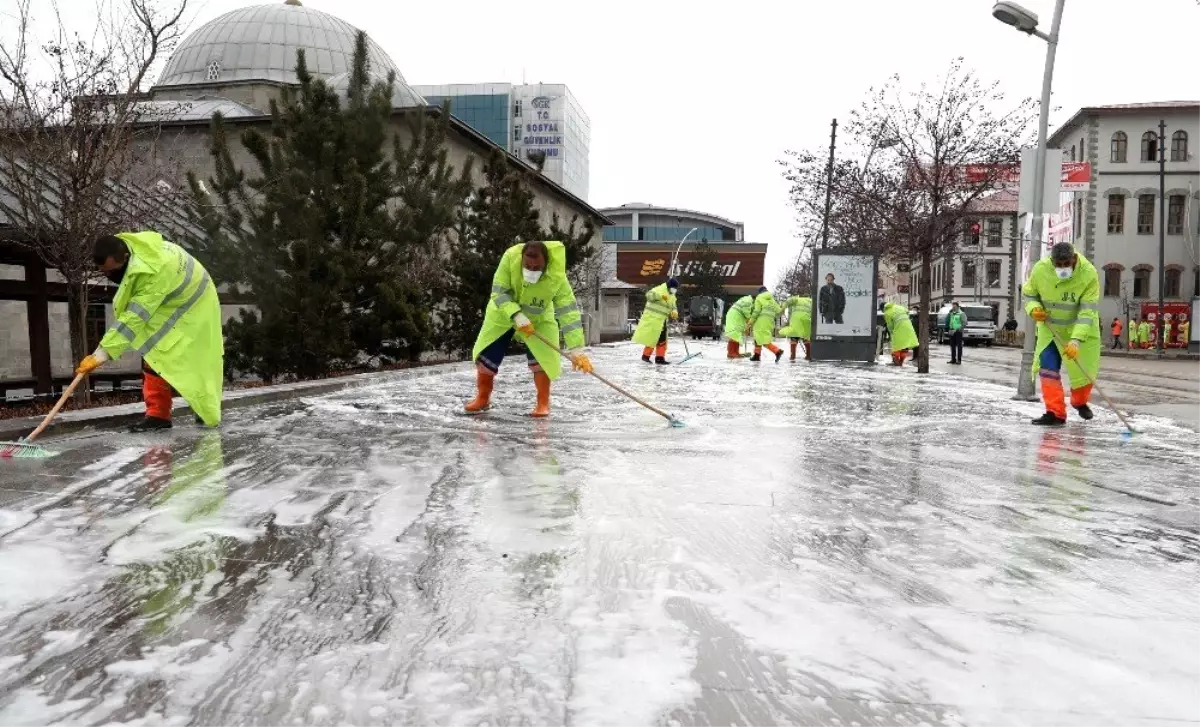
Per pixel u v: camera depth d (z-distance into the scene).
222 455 5.59
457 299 19.41
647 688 2.26
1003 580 3.26
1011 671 2.43
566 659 2.43
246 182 12.72
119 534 3.63
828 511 4.33
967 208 19.09
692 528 3.91
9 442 5.72
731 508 4.33
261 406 8.58
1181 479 5.44
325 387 10.37
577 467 5.36
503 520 3.98
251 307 17.44
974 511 4.43
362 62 13.65
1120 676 2.40
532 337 7.87
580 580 3.13
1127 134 49.53
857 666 2.44
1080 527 4.12
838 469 5.55
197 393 6.50
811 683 2.32
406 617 2.74
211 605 2.82
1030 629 2.75
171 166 14.61
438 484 4.77
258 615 2.74
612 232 113.44
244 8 32.09
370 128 13.25
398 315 13.56
